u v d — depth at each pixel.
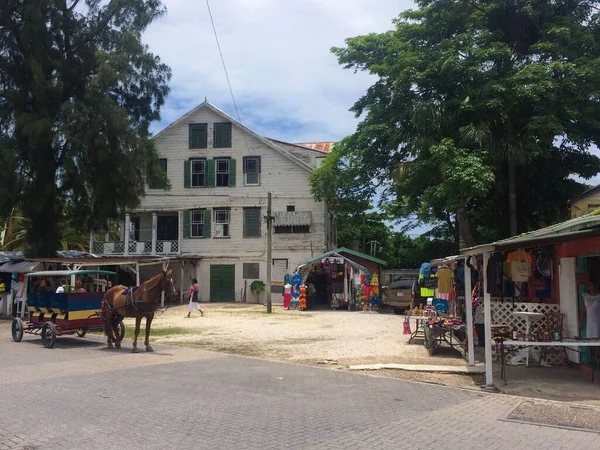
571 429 6.54
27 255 23.88
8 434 6.02
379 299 28.08
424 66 22.38
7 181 22.06
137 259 25.75
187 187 33.03
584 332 10.54
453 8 23.47
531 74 19.95
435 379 9.86
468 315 10.95
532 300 12.67
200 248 32.66
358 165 26.83
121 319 13.60
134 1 24.62
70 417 6.75
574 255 10.73
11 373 9.91
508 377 9.81
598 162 24.06
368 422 6.70
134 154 23.66
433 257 35.34
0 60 23.75
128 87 24.86
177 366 10.77
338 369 10.70
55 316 14.18
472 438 6.12
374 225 49.34
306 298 27.44
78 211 25.39
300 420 6.73
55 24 23.83
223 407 7.34
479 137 20.48
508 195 24.30
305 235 31.75
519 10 22.23
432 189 22.12
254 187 32.41
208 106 33.19
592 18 22.70
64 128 22.03
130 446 5.63
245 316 22.84
